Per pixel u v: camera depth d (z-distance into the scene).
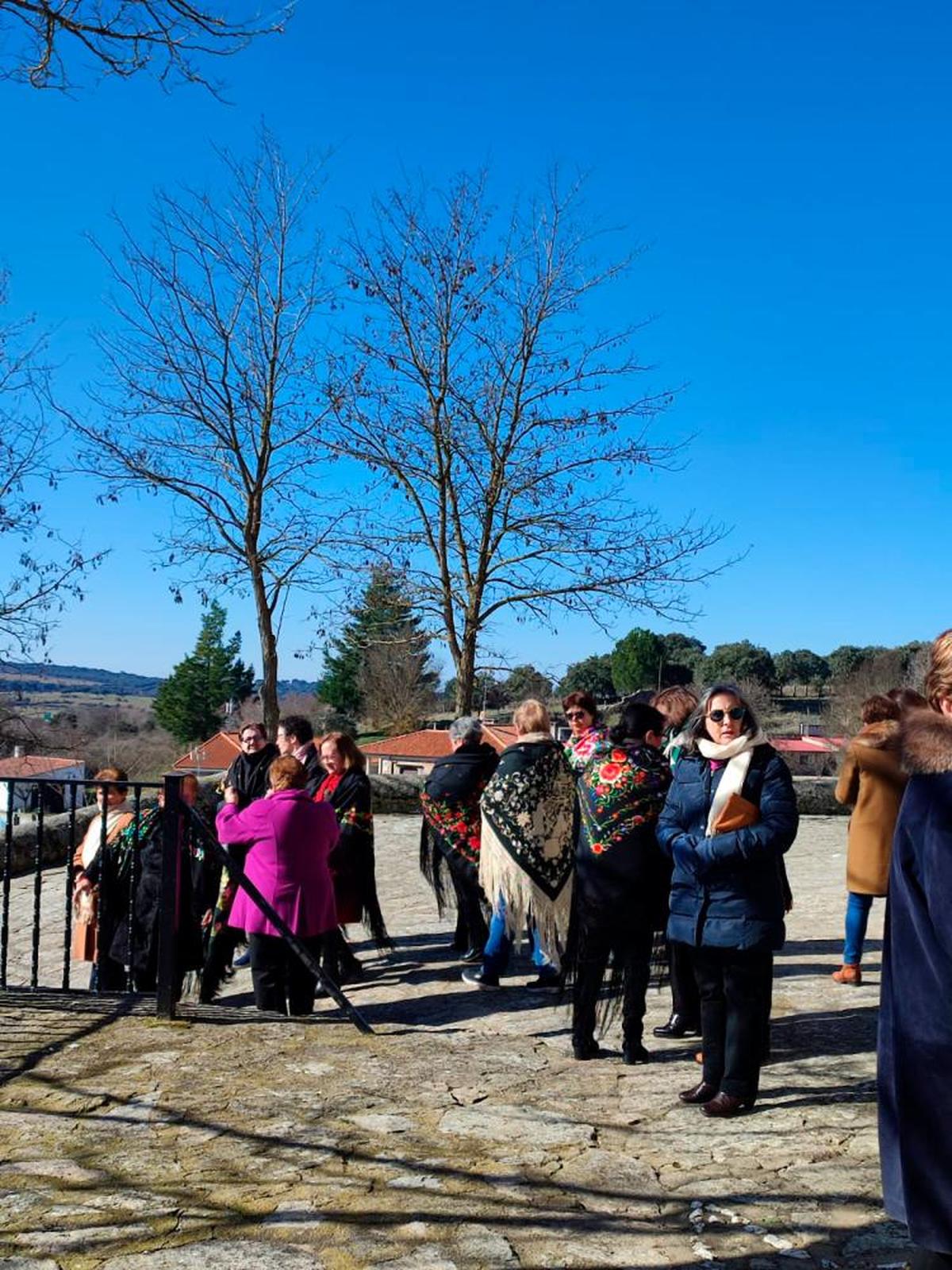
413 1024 6.16
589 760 5.50
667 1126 4.34
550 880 6.10
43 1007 6.22
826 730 58.00
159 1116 4.45
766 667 76.81
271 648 19.09
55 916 10.90
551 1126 4.34
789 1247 3.27
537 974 7.45
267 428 18.91
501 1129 4.31
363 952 8.37
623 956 5.29
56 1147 4.09
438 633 19.53
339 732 7.55
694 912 4.48
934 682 2.45
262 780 8.07
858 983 6.68
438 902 7.93
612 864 5.23
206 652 74.88
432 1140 4.18
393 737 47.34
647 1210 3.54
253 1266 3.14
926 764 2.39
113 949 6.97
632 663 65.25
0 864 12.30
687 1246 3.29
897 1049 2.34
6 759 17.81
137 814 6.68
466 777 7.55
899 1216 2.31
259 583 19.05
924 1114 2.28
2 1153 4.02
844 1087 4.75
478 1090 4.82
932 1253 2.27
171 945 6.07
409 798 16.14
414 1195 3.66
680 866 4.56
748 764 4.47
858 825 6.63
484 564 19.11
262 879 6.40
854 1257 3.20
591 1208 3.56
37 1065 5.15
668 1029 5.80
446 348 19.11
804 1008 6.15
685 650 79.19
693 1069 5.15
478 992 6.91
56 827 13.09
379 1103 4.64
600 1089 4.86
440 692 49.69
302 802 6.49
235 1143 4.14
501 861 6.14
